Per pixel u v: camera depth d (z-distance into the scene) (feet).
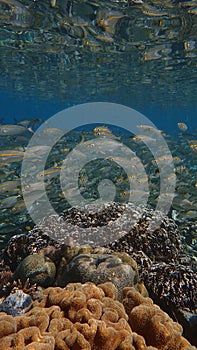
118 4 39.91
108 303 10.59
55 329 9.25
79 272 13.88
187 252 22.35
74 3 40.24
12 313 11.82
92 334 8.95
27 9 43.04
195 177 40.40
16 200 27.17
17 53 68.59
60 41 58.70
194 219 26.58
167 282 15.51
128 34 52.70
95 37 55.36
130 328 9.84
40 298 11.78
